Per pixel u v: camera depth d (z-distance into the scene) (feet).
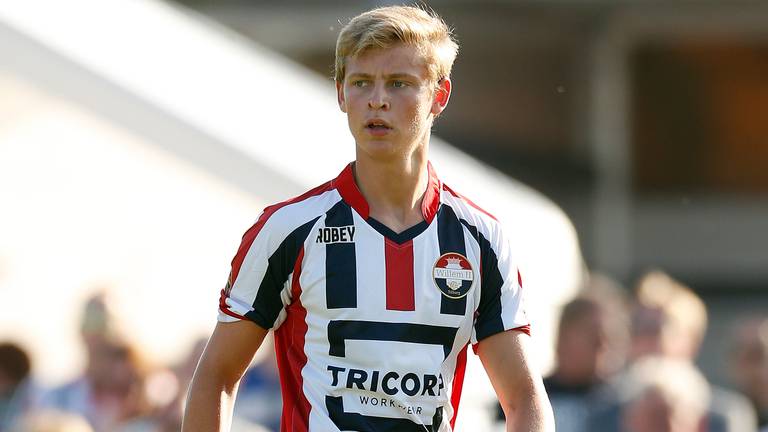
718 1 166.50
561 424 67.36
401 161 33.91
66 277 79.30
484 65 173.68
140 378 68.03
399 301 33.68
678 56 179.63
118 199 79.36
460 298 34.19
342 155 82.58
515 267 35.58
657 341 70.95
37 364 73.05
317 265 33.83
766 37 176.76
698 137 181.57
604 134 177.68
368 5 161.79
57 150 79.25
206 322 78.28
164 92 79.30
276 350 35.22
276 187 77.77
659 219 180.96
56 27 79.51
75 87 78.33
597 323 68.33
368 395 33.40
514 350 34.81
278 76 92.73
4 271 78.95
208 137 78.23
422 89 33.37
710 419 70.08
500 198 84.23
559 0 167.12
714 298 176.45
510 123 175.11
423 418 33.65
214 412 34.19
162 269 79.05
